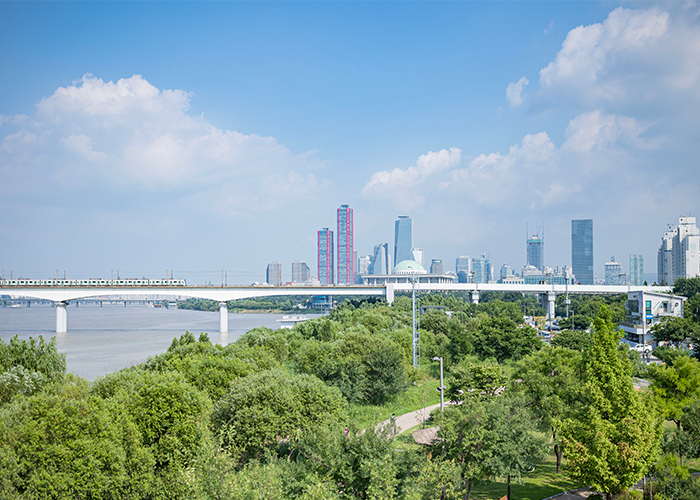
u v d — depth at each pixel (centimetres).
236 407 4572
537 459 5428
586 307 18500
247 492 2703
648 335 12306
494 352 10412
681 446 4162
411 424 6431
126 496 3303
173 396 3981
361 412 6975
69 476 3023
